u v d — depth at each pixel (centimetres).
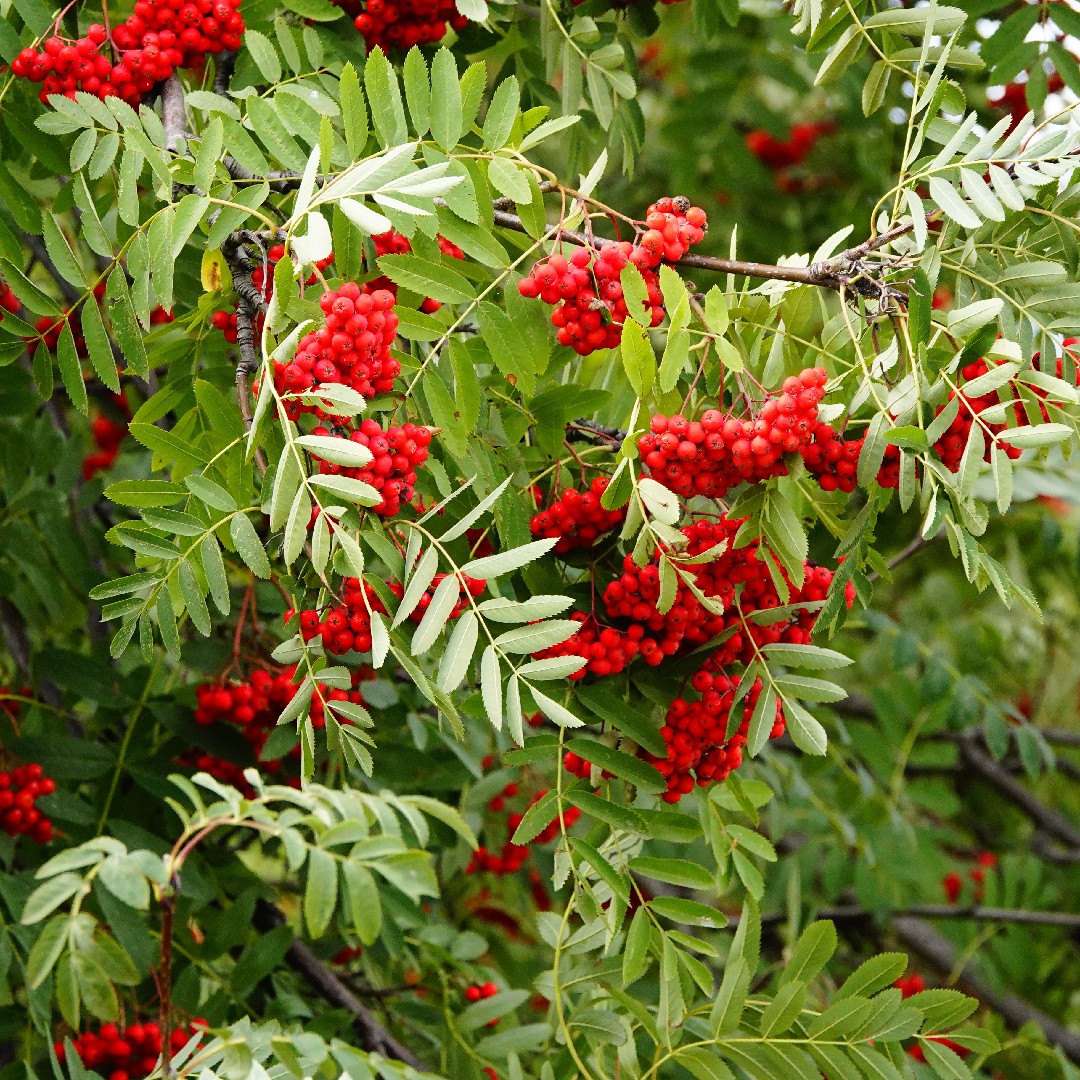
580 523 198
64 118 195
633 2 224
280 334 190
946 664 244
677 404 195
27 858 213
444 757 229
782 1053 193
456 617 191
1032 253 196
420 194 185
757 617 195
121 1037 205
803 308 201
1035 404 193
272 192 199
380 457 187
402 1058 224
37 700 226
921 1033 195
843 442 192
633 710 196
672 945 195
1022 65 218
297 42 209
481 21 206
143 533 191
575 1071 203
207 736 212
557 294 192
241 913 212
